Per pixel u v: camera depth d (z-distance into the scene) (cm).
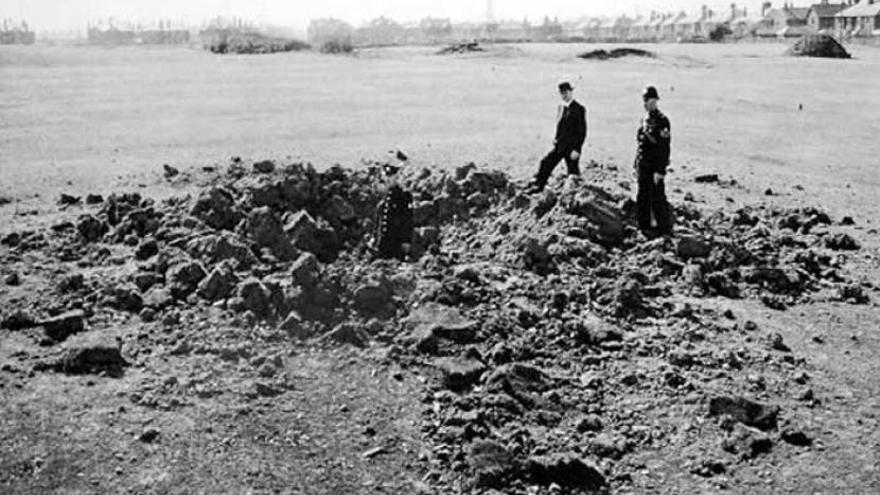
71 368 751
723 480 633
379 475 620
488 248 1116
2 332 828
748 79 4675
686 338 876
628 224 1188
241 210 1110
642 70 5284
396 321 867
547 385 755
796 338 905
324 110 2947
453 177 1298
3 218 1261
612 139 2308
